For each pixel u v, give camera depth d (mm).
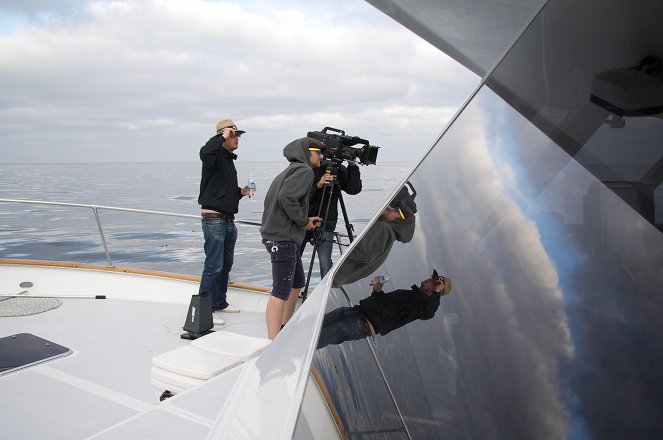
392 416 590
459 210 690
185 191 97250
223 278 4273
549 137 685
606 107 688
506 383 558
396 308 660
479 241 650
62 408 2527
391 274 701
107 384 2812
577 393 530
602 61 702
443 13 1571
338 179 3895
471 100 792
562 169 652
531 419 534
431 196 729
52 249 23031
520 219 638
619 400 519
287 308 3803
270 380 766
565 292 576
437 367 597
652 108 672
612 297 562
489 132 735
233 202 4023
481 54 1721
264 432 625
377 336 658
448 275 646
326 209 3773
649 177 620
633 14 686
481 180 700
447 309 626
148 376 2938
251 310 4414
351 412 617
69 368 3025
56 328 3750
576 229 608
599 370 533
